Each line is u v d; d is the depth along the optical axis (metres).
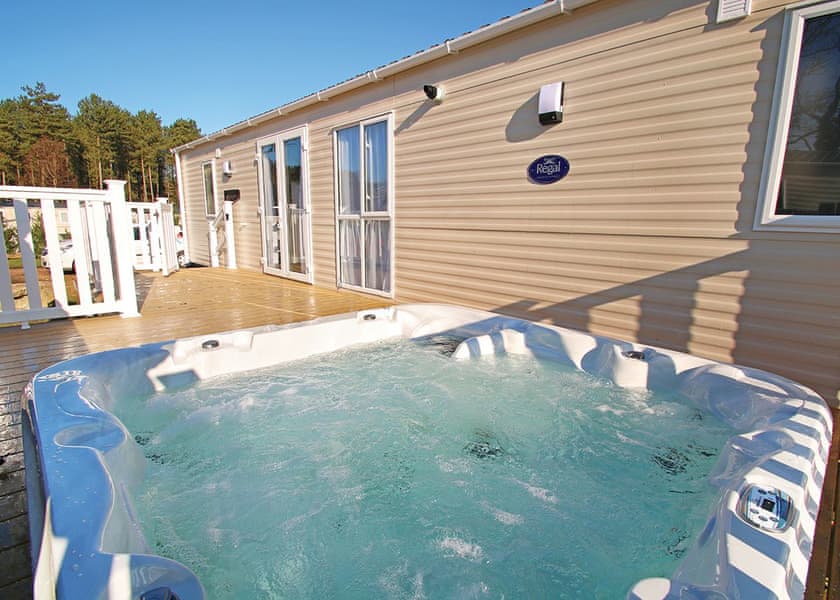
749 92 2.66
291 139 6.30
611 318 3.46
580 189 3.49
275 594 1.39
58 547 1.09
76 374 2.17
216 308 4.56
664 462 2.06
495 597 1.38
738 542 1.16
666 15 2.93
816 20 2.42
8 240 14.80
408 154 4.74
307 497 1.84
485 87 3.99
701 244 2.96
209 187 8.67
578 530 1.66
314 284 6.26
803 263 2.60
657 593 1.06
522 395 2.74
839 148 2.44
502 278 4.11
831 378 2.58
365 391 2.80
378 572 1.48
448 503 1.82
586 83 3.36
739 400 2.21
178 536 1.59
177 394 2.61
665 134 3.02
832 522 1.52
